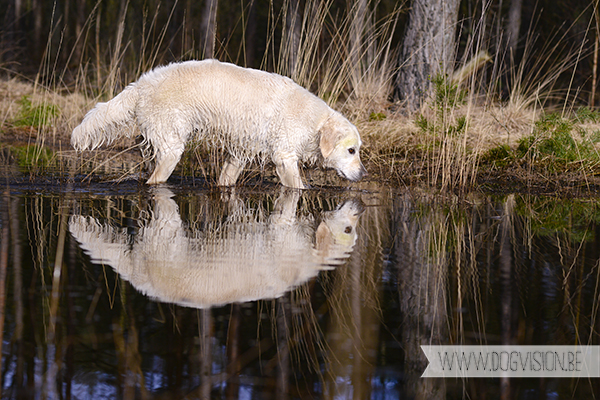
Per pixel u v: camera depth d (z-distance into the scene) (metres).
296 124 6.44
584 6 16.94
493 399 2.17
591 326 2.76
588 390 2.25
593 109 9.80
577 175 7.55
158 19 22.56
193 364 2.31
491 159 8.15
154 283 3.12
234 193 6.22
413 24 10.47
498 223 5.04
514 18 15.66
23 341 2.43
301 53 8.84
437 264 3.72
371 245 4.15
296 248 3.96
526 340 2.61
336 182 7.25
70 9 26.05
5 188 5.89
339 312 2.84
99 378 2.18
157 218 4.79
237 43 21.66
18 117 11.44
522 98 10.52
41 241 3.89
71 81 15.76
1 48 21.31
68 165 7.65
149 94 6.24
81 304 2.80
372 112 10.18
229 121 6.33
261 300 2.95
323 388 2.18
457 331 2.68
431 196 6.39
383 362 2.39
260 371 2.28
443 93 8.03
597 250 4.14
